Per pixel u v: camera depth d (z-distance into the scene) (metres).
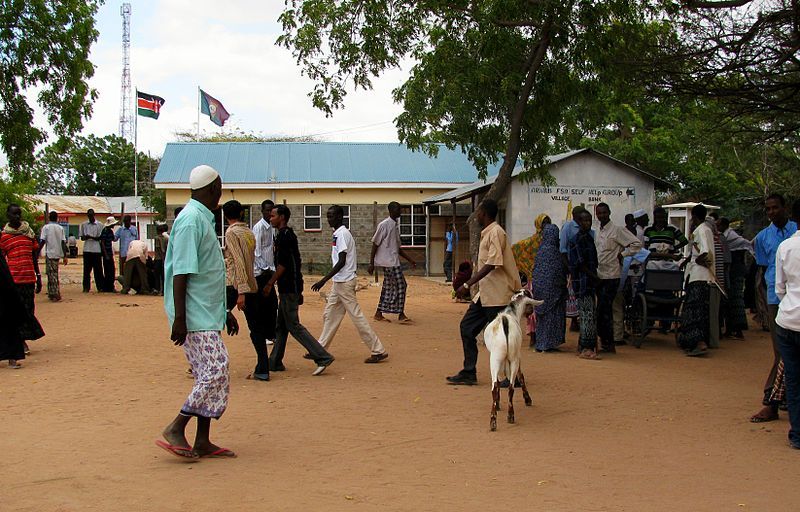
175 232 5.55
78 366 9.59
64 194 70.12
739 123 12.86
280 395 8.06
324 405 7.61
